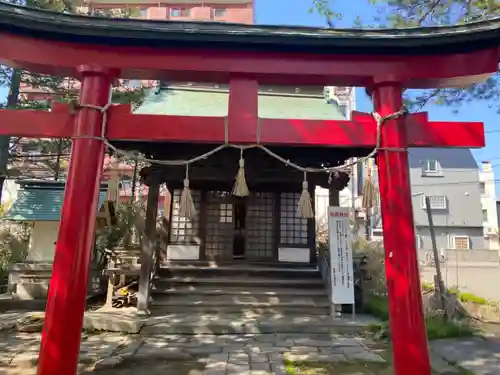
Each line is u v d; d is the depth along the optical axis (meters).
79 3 10.04
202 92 10.73
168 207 10.59
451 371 5.32
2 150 9.55
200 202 10.65
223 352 6.07
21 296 9.80
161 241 10.34
